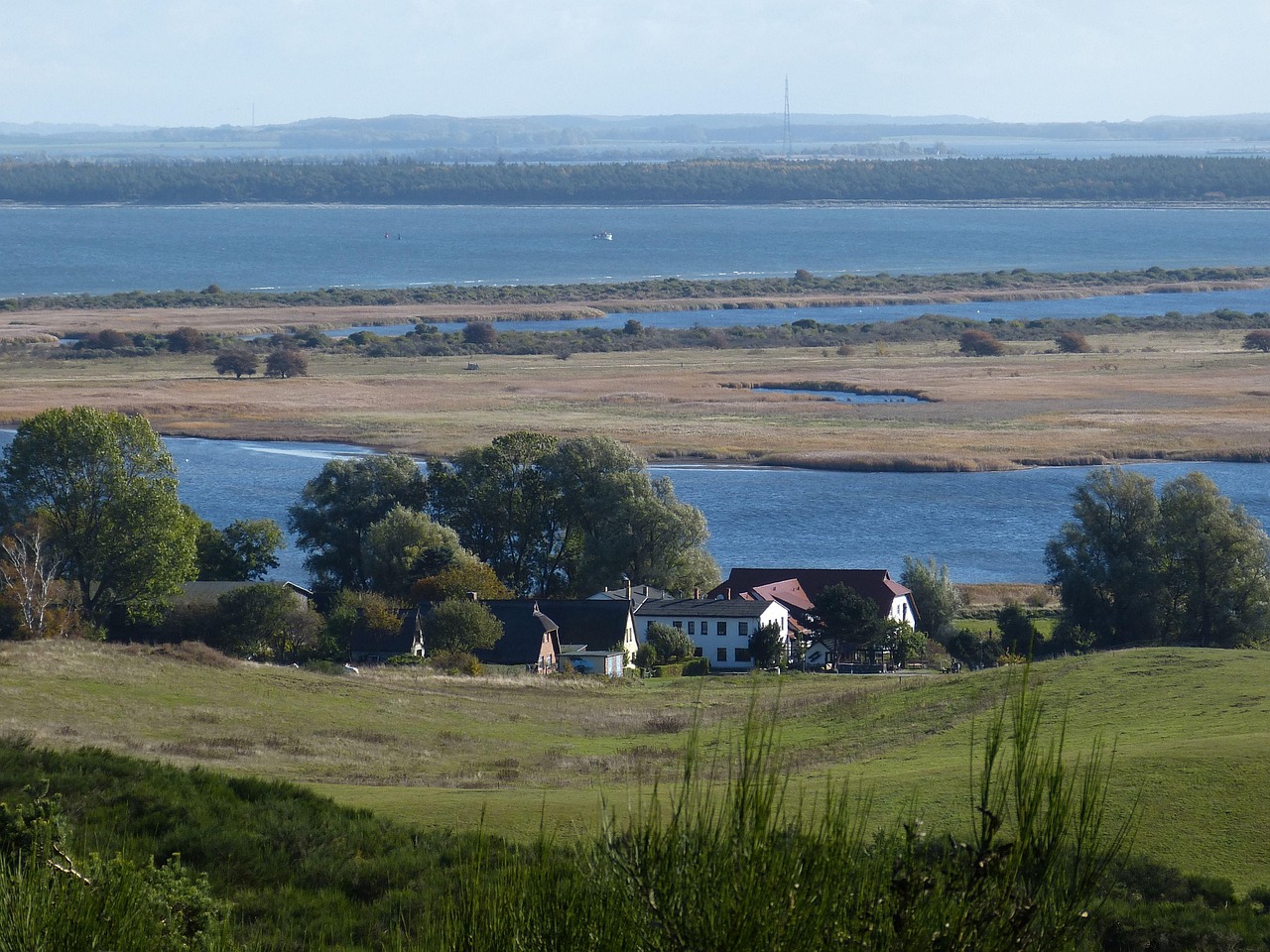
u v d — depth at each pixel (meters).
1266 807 106.25
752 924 25.39
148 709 175.00
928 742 159.62
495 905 28.89
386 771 147.38
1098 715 171.62
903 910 25.31
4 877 33.88
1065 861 25.97
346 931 71.62
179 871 56.50
